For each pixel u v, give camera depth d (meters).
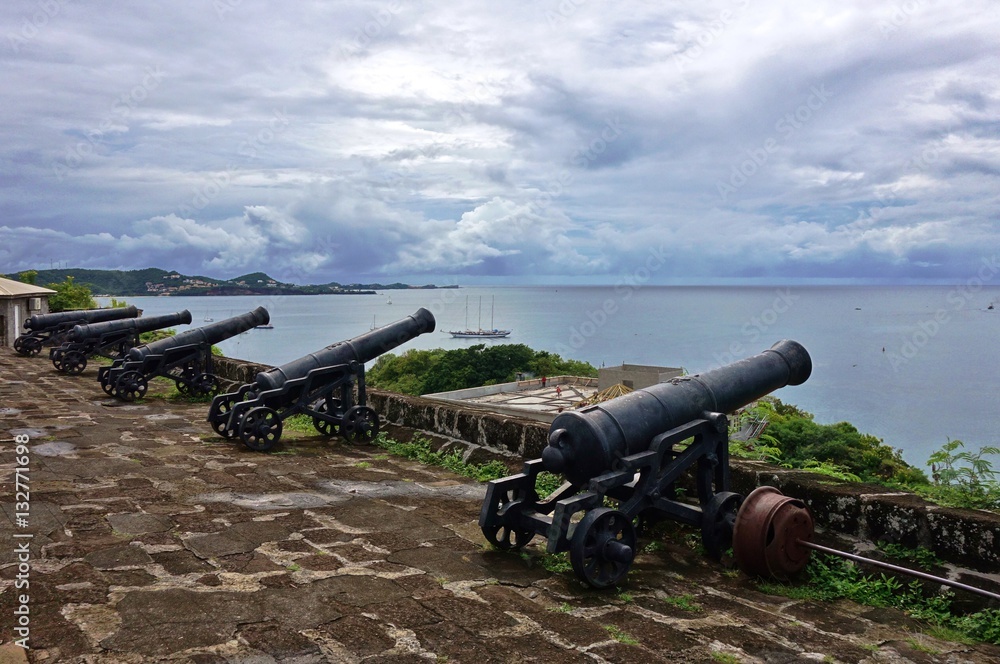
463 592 4.39
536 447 7.53
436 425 8.71
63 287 28.91
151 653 3.37
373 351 9.52
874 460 11.64
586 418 4.96
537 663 3.50
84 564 4.52
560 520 4.63
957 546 4.68
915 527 4.88
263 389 8.86
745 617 4.30
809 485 5.47
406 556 5.00
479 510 6.27
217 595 4.11
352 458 8.24
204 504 6.07
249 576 4.44
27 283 27.03
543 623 4.00
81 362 16.03
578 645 3.74
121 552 4.77
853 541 5.16
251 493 6.51
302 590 4.25
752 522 4.84
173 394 12.87
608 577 4.66
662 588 4.72
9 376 15.06
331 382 9.12
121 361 12.72
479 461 7.83
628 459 4.94
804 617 4.36
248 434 8.41
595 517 4.57
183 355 12.62
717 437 5.48
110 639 3.49
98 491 6.37
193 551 4.86
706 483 5.39
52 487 6.44
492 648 3.64
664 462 5.52
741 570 5.07
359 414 9.13
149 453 8.09
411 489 6.90
